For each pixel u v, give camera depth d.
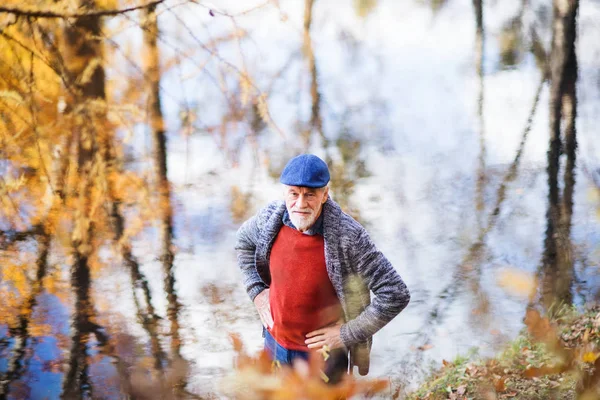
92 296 5.76
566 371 2.30
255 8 4.38
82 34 4.37
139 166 8.67
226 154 9.19
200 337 5.02
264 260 3.05
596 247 6.75
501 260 6.45
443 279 6.15
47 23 4.35
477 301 5.39
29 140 4.91
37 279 6.08
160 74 6.02
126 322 5.31
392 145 11.01
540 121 12.30
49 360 4.68
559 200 8.40
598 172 9.49
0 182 5.18
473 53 17.61
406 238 7.25
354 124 12.03
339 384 1.57
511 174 9.50
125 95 5.96
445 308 5.48
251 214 7.91
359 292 2.85
